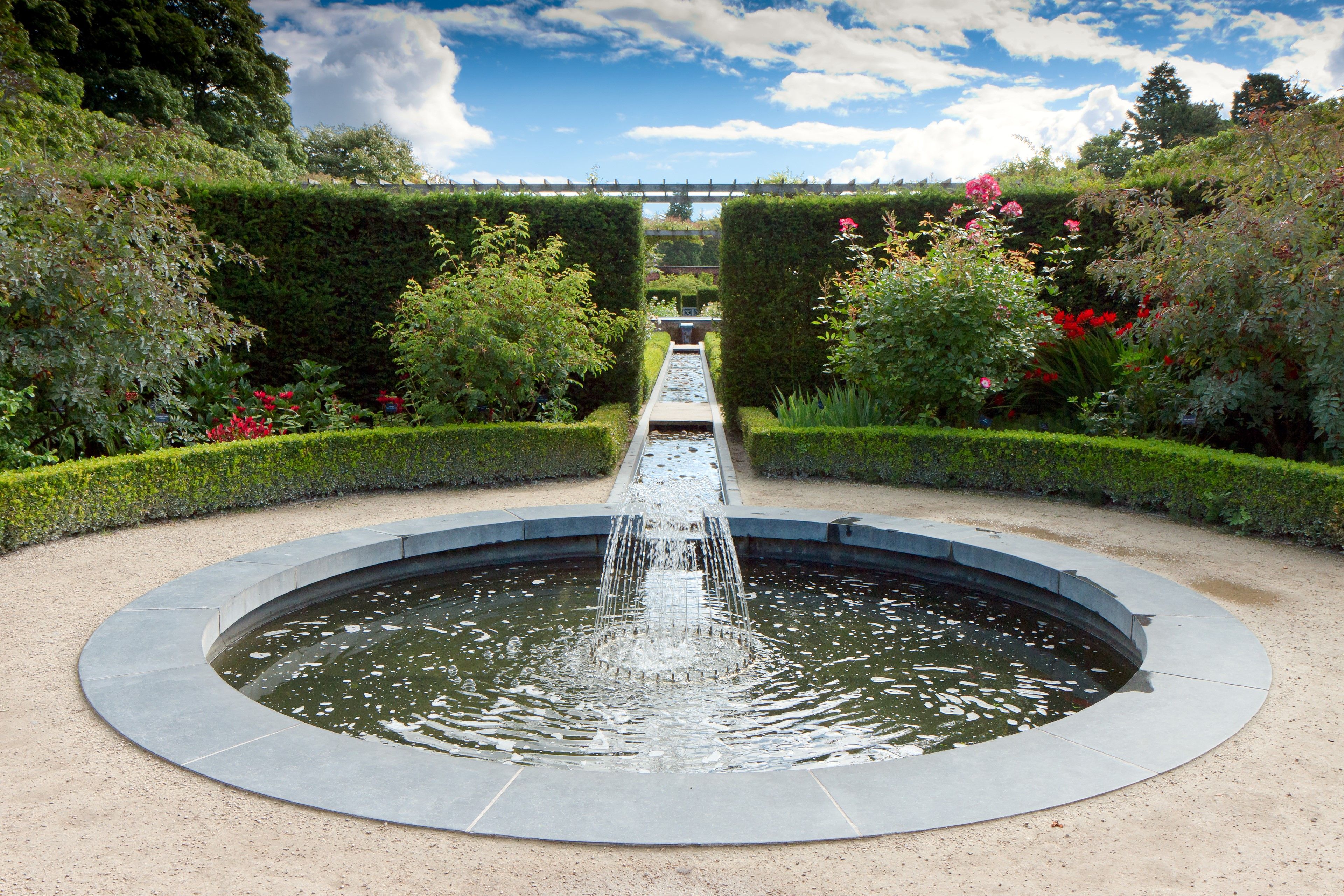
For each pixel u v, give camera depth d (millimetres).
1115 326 8633
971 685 3467
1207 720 2689
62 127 12938
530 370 7836
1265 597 4074
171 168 11523
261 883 1855
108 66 18641
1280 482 5090
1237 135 6707
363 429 7289
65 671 3156
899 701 3299
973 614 4426
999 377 7617
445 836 2049
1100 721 2676
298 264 9164
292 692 3369
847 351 8070
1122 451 6090
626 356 9906
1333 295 5383
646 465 8453
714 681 3508
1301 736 2611
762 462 7398
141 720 2684
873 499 6492
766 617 4383
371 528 5188
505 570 5262
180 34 19828
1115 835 2057
